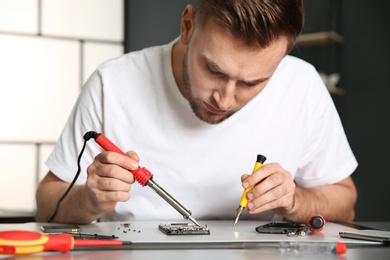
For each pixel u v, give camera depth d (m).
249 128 1.52
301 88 1.59
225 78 1.10
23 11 3.84
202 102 1.19
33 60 3.87
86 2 4.01
